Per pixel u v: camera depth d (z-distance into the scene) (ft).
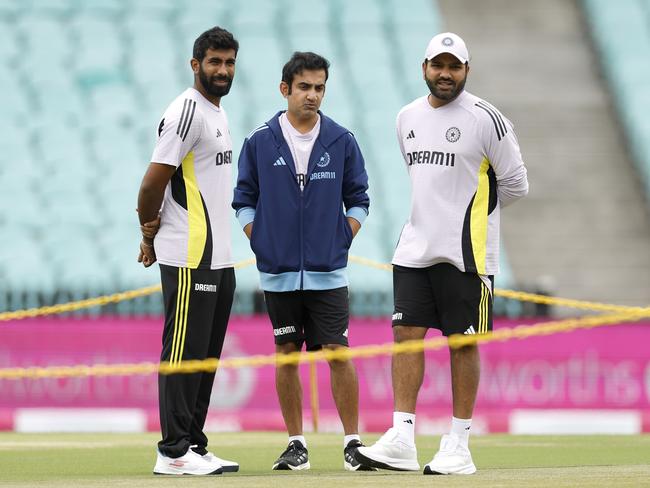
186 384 71.67
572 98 246.47
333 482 63.05
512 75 251.19
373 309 158.40
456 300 70.18
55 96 230.89
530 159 230.89
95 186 208.54
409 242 71.20
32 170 210.79
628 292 206.80
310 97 76.38
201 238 71.82
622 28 259.19
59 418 134.21
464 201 70.28
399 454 71.10
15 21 250.37
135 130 224.53
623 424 140.05
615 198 223.51
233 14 258.98
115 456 90.63
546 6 270.26
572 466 79.46
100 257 190.49
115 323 136.46
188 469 71.41
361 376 137.80
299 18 259.19
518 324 141.59
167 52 246.88
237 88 235.81
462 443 70.03
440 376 137.39
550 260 209.46
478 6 269.03
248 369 136.98
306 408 136.77
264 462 84.94
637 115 236.63
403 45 255.91
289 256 76.74
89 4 256.52
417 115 71.51
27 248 191.93
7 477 70.44
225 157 73.15
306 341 79.20
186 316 71.67
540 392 139.85
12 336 134.72
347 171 78.54
